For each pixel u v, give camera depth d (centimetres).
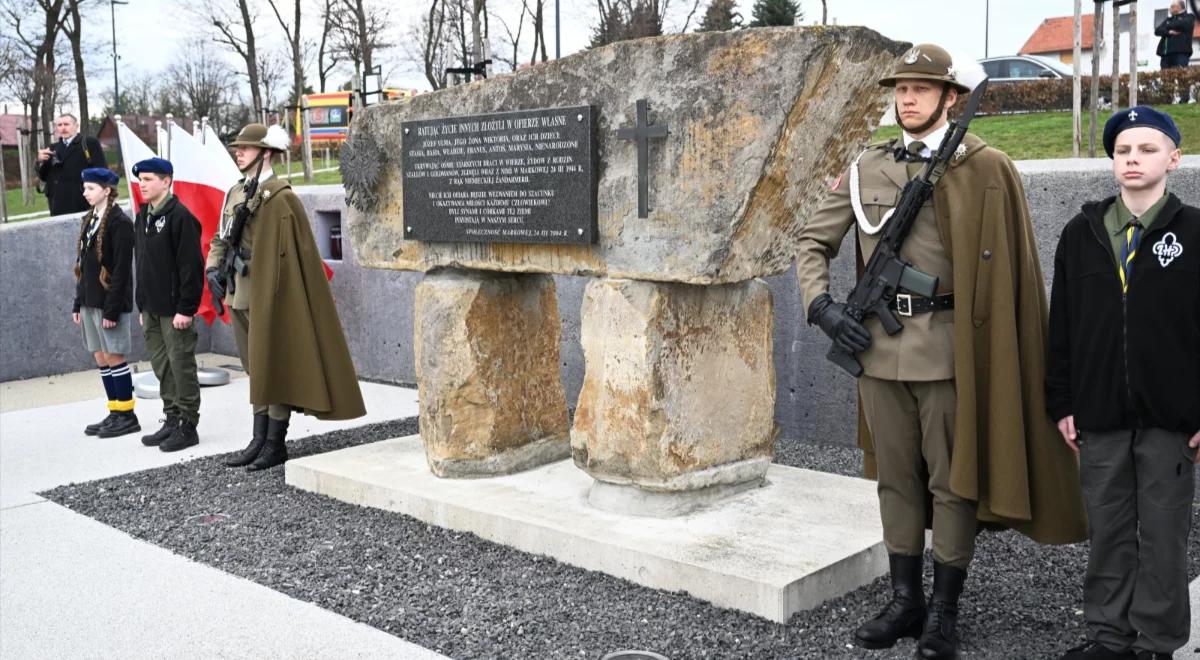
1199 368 308
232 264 627
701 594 398
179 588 429
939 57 341
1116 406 315
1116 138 318
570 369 764
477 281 533
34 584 437
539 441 562
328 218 933
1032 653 348
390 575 438
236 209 623
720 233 421
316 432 720
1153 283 309
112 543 490
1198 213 309
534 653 358
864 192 360
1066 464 346
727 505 470
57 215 1120
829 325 354
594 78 454
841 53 418
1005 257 338
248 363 658
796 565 396
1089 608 334
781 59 407
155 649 371
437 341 531
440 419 533
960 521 345
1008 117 1219
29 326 970
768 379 493
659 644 362
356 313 921
